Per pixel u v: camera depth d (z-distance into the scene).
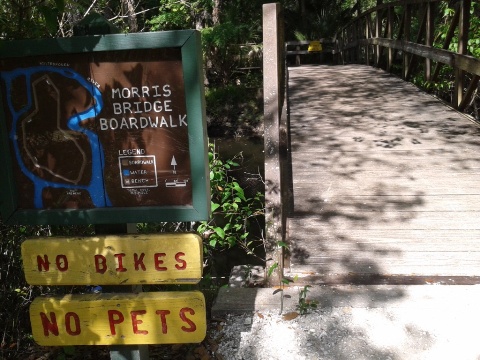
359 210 4.04
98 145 2.10
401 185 4.41
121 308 2.18
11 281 3.15
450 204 4.06
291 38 20.94
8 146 2.14
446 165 4.78
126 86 2.03
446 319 2.77
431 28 7.70
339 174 4.69
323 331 2.74
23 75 2.07
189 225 4.16
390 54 10.41
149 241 2.13
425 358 2.54
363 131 5.90
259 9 17.59
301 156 5.16
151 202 2.13
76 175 2.14
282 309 2.92
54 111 2.09
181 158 2.07
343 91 8.38
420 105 7.04
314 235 3.73
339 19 20.61
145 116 2.05
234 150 11.80
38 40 2.00
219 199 4.68
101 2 4.77
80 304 2.20
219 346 2.71
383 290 3.05
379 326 2.75
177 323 2.18
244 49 15.51
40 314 2.23
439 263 3.34
